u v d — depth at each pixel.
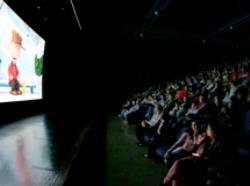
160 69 16.03
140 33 15.63
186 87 9.29
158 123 5.88
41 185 3.04
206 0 12.18
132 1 11.86
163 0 10.70
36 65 10.23
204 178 3.10
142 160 5.05
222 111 4.70
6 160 3.84
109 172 4.31
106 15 13.45
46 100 12.52
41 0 8.91
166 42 16.14
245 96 5.60
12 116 8.45
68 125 7.84
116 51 15.32
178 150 3.98
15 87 7.96
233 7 13.08
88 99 14.75
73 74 14.48
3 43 6.88
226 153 3.20
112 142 6.72
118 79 15.33
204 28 16.38
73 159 4.19
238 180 2.97
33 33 9.52
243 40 17.09
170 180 3.16
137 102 10.51
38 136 5.86
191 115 4.73
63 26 12.53
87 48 14.78
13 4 7.57
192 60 16.50
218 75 10.91
